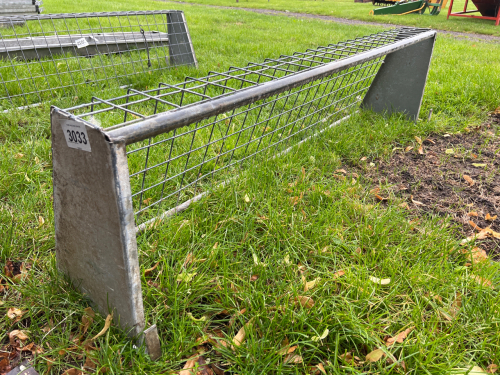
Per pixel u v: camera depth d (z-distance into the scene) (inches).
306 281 74.3
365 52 108.8
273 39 330.6
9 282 73.4
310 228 86.4
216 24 429.7
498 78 207.9
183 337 62.2
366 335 60.8
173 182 101.9
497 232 93.4
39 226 84.1
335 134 133.6
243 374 57.2
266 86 73.1
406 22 617.0
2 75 170.6
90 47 226.5
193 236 81.1
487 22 658.2
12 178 99.4
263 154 113.7
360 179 115.3
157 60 224.1
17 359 60.9
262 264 75.6
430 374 57.4
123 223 50.6
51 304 67.5
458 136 149.9
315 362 61.6
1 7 328.8
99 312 65.7
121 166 47.9
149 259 76.8
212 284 73.7
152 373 57.0
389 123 149.6
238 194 96.7
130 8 517.7
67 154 52.7
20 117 137.3
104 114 140.0
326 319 63.9
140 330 59.5
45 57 214.2
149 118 51.8
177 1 850.1
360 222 91.0
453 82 200.2
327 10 748.0
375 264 79.2
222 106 62.7
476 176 119.3
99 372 58.1
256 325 65.5
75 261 64.0
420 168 124.3
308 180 107.7
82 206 55.0
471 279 75.3
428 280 74.2
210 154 115.6
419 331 65.0
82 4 538.3
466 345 64.9
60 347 60.2
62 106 150.0
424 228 92.7
